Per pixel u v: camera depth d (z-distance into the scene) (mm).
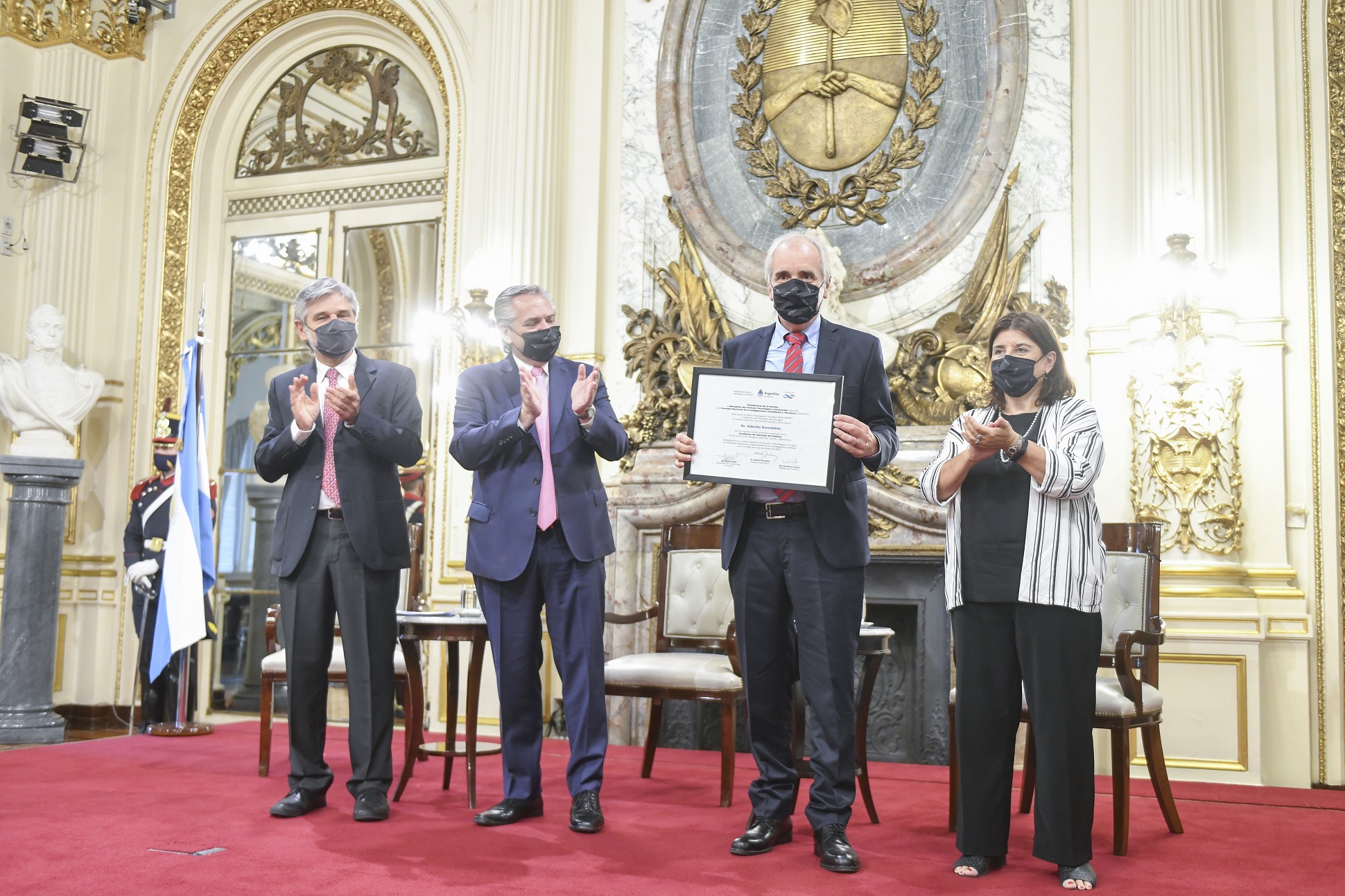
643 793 4047
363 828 3250
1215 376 4934
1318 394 4992
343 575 3430
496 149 6219
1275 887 2748
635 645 5723
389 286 6930
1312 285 5039
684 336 5910
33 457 6012
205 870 2736
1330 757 4801
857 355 3020
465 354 5855
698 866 2820
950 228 5570
